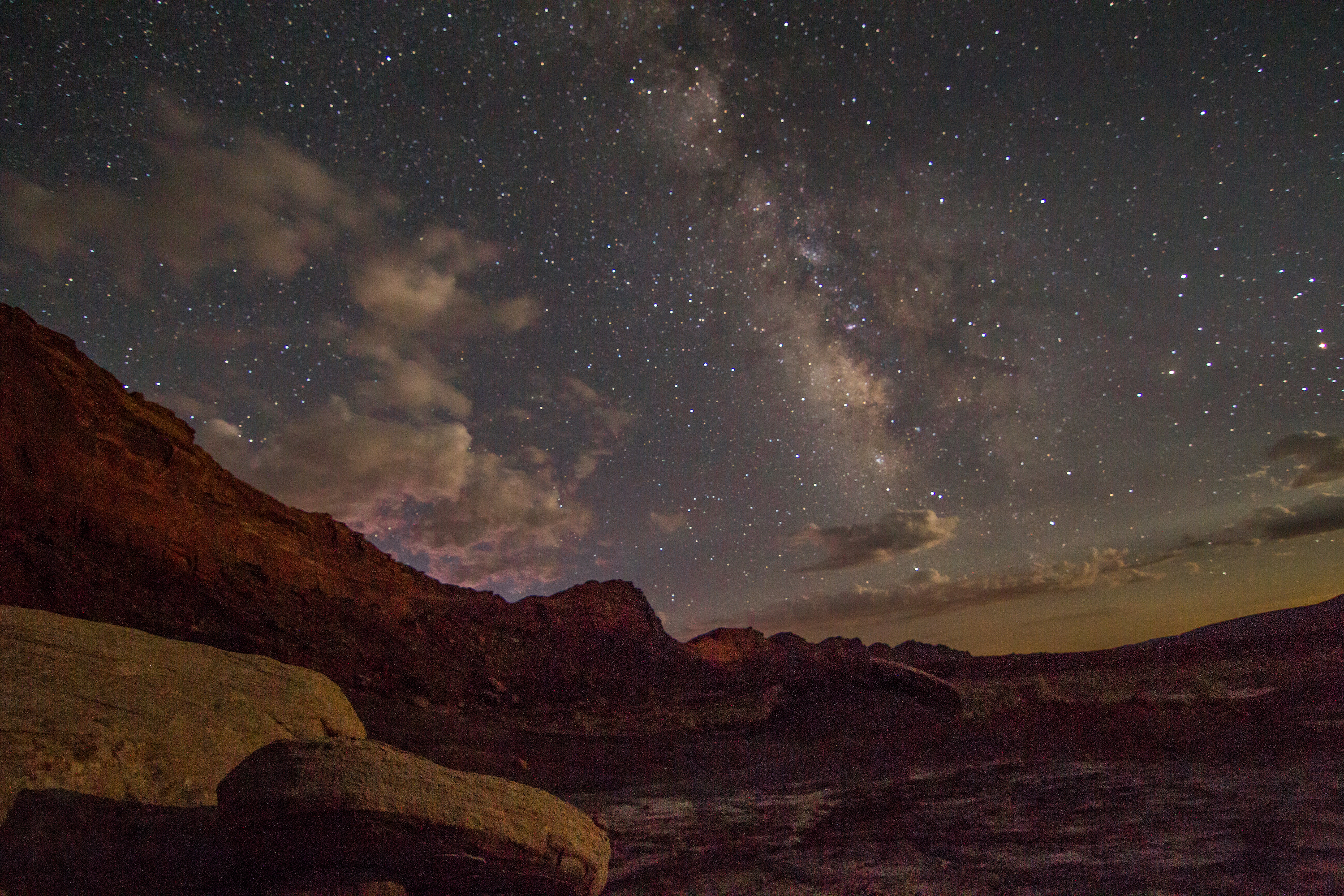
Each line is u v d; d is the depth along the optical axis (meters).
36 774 4.57
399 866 4.52
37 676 5.39
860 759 14.91
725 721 22.95
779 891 6.12
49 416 16.45
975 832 7.52
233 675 6.68
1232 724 13.30
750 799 11.42
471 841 4.63
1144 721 14.64
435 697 19.64
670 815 10.27
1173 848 6.06
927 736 17.02
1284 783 8.06
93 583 14.80
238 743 5.98
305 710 6.84
